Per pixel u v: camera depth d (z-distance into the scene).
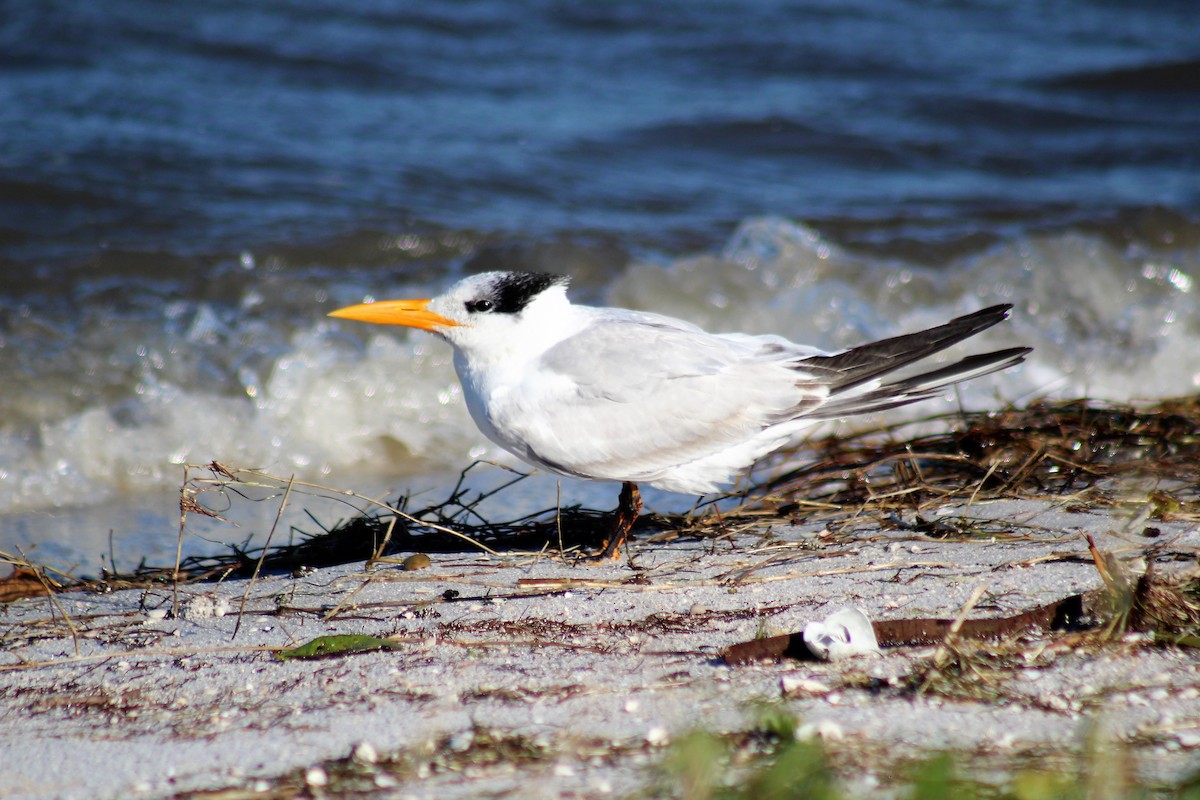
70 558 9.55
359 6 23.45
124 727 5.80
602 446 8.23
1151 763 5.04
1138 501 8.81
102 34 21.19
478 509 10.65
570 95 22.05
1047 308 16.19
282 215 16.56
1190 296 16.33
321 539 9.07
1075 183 20.39
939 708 5.62
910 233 17.67
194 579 8.48
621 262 16.38
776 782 4.70
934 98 22.83
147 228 15.98
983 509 8.92
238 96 20.22
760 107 21.86
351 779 5.11
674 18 25.44
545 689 6.04
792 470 10.41
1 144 17.27
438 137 19.73
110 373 12.88
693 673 6.18
